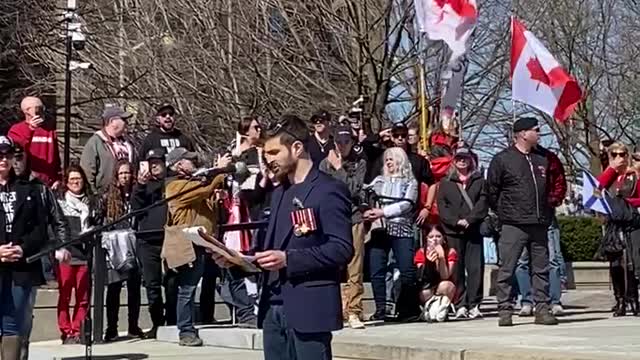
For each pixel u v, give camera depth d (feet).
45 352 34.37
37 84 77.51
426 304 38.45
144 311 42.50
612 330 34.06
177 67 75.97
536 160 35.01
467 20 52.49
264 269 19.70
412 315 38.96
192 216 34.19
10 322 26.63
